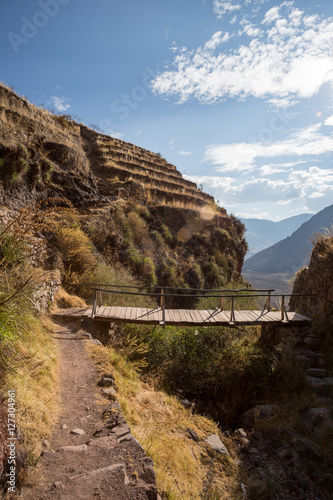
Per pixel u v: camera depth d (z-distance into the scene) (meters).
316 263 8.96
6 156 10.45
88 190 15.56
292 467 4.59
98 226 13.44
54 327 6.84
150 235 17.03
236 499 3.66
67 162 15.12
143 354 7.61
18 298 3.76
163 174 25.02
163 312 7.73
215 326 8.48
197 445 4.60
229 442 5.11
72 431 3.32
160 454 3.66
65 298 8.45
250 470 4.46
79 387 4.46
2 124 11.28
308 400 5.91
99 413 3.81
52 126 16.70
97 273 10.25
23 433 2.90
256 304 12.48
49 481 2.45
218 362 7.76
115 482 2.48
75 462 2.74
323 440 4.89
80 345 6.14
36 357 4.57
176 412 5.38
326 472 4.41
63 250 9.73
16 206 10.55
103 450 2.96
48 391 4.04
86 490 2.36
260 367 7.23
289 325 8.26
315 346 7.66
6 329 3.49
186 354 8.05
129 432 3.38
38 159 12.63
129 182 19.02
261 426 5.76
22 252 4.92
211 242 20.50
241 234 24.86
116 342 7.65
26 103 15.05
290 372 6.70
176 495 2.99
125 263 13.82
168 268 15.96
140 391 5.46
